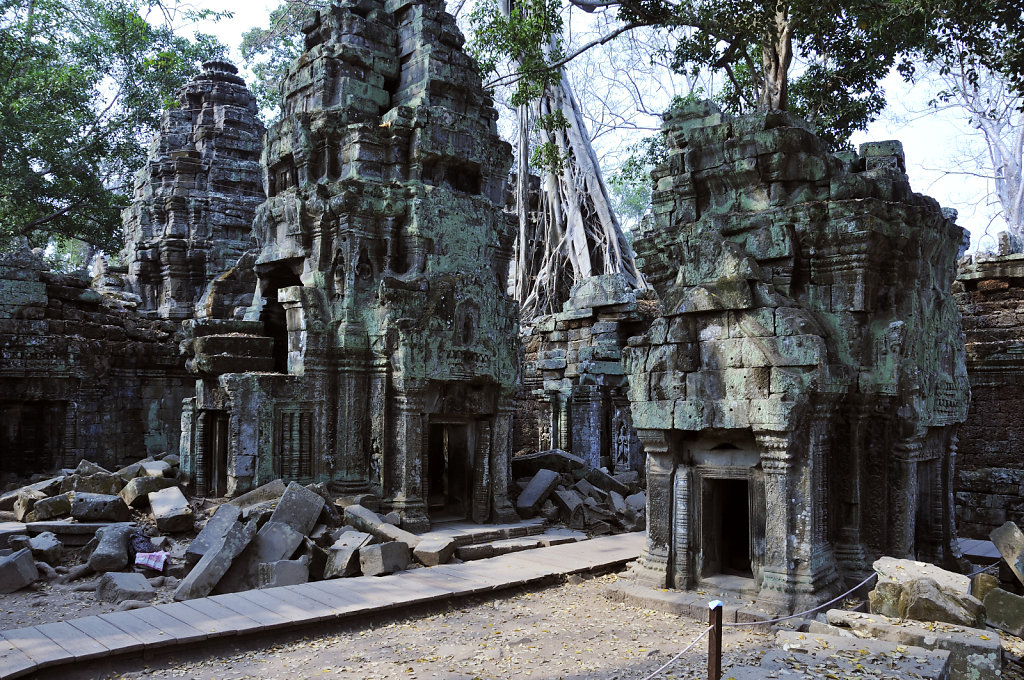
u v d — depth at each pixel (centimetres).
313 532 1137
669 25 1827
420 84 1493
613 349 2244
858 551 962
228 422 1361
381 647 815
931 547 1075
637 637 848
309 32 1566
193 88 2755
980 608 791
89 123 2912
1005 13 1350
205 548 1045
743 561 1043
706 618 902
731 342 948
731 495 1070
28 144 2644
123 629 784
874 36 1608
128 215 2714
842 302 984
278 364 1597
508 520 1443
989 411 1652
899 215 983
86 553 1095
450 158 1474
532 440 2669
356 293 1399
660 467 1022
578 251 3192
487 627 888
